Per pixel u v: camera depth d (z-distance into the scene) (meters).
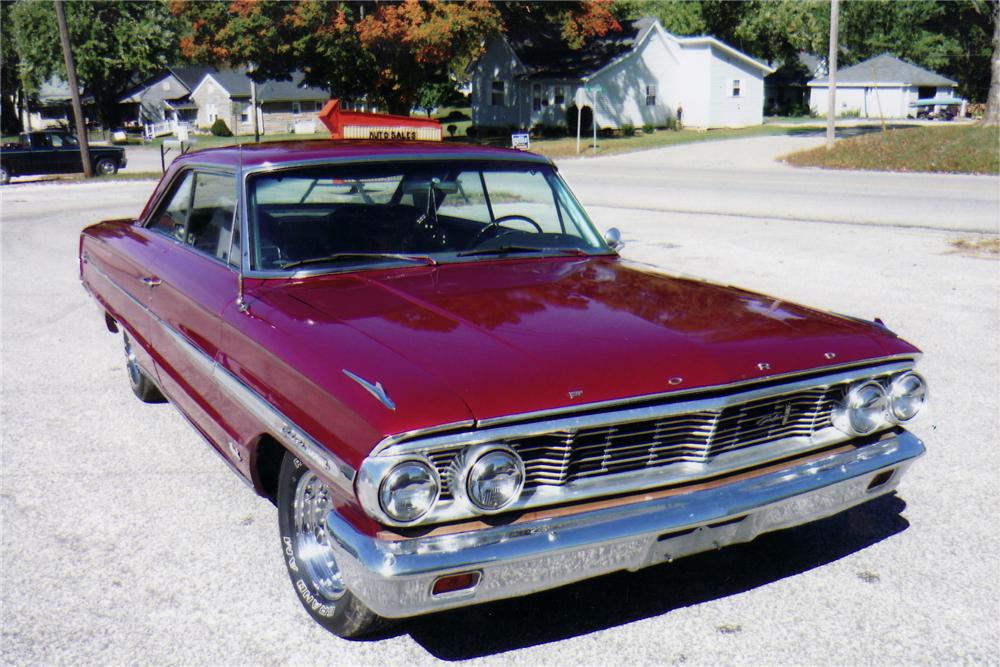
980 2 31.59
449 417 2.58
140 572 3.68
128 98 76.62
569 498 2.75
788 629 3.25
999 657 3.06
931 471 4.66
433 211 4.11
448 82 69.69
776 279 9.52
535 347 2.95
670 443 2.92
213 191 4.23
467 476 2.58
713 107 49.81
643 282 3.79
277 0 38.94
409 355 2.88
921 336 7.25
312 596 3.23
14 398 5.96
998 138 27.55
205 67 78.06
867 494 3.34
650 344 3.02
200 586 3.57
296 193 3.88
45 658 3.08
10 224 15.95
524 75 47.38
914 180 22.34
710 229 13.78
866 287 9.14
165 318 4.36
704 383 2.88
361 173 3.98
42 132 28.77
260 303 3.47
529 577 2.70
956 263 10.57
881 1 71.31
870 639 3.18
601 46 48.19
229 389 3.50
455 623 3.31
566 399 2.70
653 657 3.08
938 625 3.26
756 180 23.25
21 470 4.73
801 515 3.15
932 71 71.06
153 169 33.66
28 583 3.59
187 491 4.48
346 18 38.53
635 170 27.50
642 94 48.44
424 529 2.61
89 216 17.17
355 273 3.77
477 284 3.63
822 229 13.69
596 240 4.46
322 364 2.91
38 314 8.57
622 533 2.75
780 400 3.09
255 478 3.53
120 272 5.22
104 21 63.59
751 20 67.00
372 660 3.07
